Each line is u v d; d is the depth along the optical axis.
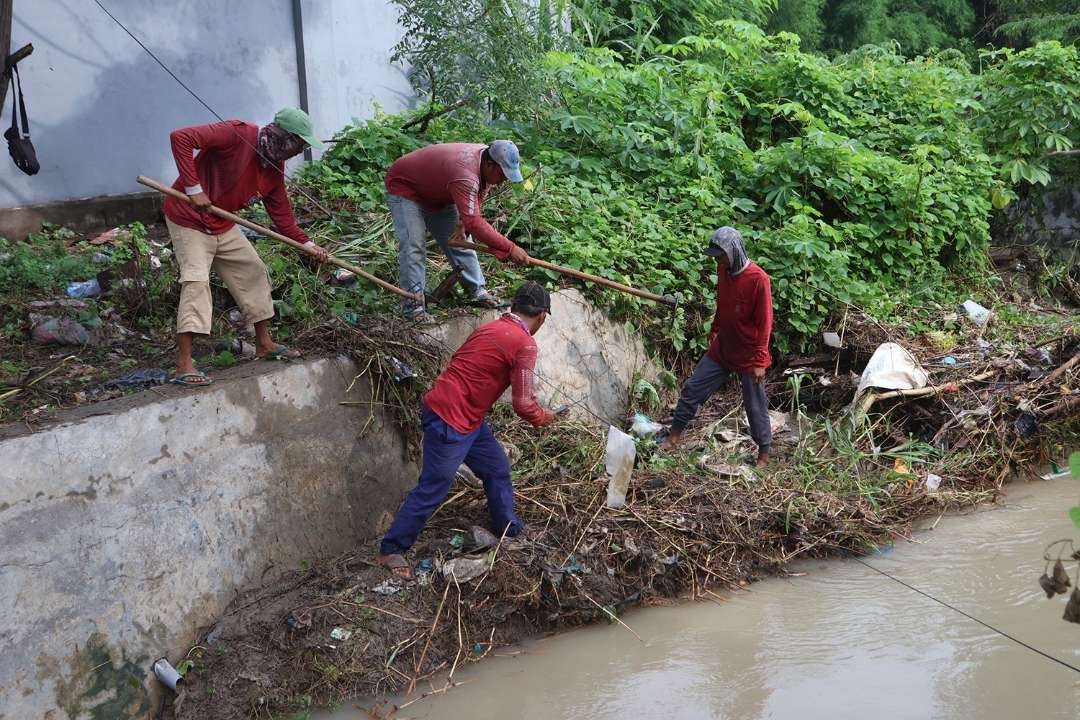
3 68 5.14
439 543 5.21
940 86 10.64
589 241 7.29
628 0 13.03
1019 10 15.95
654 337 7.53
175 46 7.37
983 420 6.86
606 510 5.52
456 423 4.80
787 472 6.24
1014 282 9.75
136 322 5.75
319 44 8.38
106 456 4.20
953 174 9.55
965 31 19.08
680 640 4.84
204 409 4.61
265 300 5.20
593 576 5.08
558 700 4.37
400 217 5.88
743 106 10.05
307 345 5.47
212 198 4.89
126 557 4.25
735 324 6.09
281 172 5.14
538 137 8.52
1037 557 5.54
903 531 5.93
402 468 5.61
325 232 6.93
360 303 6.01
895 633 4.79
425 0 8.10
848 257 8.21
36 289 5.83
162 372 4.96
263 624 4.57
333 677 4.43
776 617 5.02
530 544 5.15
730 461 6.39
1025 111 10.12
